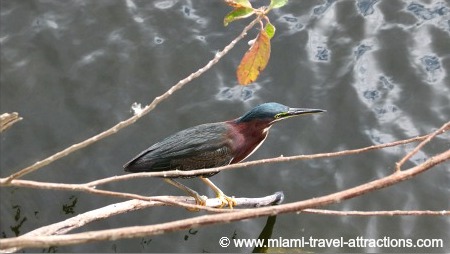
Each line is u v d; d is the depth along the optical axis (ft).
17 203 31.17
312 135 31.96
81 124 33.37
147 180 31.45
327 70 33.88
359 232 29.30
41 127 33.37
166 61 34.94
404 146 31.24
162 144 23.26
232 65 34.55
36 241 11.19
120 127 13.93
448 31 34.91
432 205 29.63
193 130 23.65
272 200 27.78
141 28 36.19
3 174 31.96
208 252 29.30
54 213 30.86
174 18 36.52
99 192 13.44
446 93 32.83
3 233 30.30
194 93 33.78
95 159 32.17
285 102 32.99
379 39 34.88
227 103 33.14
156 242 29.71
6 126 14.24
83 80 34.71
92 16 36.91
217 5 36.96
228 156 23.72
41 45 36.01
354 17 35.70
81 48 35.78
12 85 34.73
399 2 36.14
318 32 35.35
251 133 23.88
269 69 34.24
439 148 31.01
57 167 32.07
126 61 35.14
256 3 36.52
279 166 31.17
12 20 37.01
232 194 30.55
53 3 37.63
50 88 34.60
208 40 35.50
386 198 30.07
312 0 36.60
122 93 34.17
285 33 35.24
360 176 30.66
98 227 30.32
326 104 32.81
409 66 33.81
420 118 32.17
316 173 30.91
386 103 32.73
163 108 33.47
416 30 35.06
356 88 33.19
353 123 32.19
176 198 23.67
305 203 11.69
